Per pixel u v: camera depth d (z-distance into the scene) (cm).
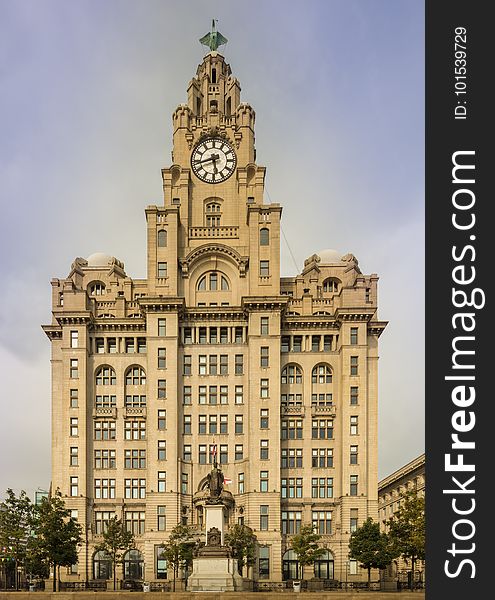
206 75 14225
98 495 12062
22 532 10000
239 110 13750
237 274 12862
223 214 13388
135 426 12312
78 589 10594
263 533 11512
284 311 12538
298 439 12231
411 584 10175
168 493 11675
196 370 12381
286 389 12444
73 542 10119
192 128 13675
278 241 12694
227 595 6612
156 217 12794
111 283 13162
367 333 12656
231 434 12175
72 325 12438
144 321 12525
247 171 13450
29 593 6894
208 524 7450
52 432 12375
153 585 10825
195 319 12538
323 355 12512
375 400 12375
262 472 11800
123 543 10988
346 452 11962
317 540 11262
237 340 12588
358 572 11544
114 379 12481
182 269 12838
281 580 11356
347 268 13200
